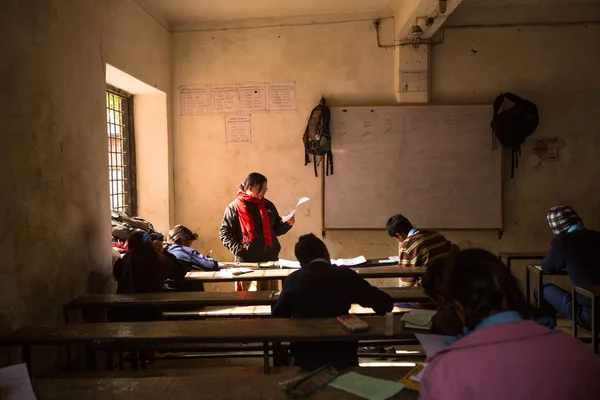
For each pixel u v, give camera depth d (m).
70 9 3.09
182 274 3.47
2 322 2.40
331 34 4.98
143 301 2.87
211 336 2.15
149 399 1.62
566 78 4.90
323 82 5.01
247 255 4.23
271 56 5.03
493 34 4.91
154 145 4.98
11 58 2.50
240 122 5.09
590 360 1.02
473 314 1.12
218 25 5.04
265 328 2.25
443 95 4.97
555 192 4.98
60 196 2.96
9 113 2.48
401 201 5.01
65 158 3.02
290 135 5.07
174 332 2.23
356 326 2.17
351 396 1.58
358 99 5.00
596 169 4.95
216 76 5.08
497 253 5.03
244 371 2.51
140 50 4.28
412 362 3.46
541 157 4.96
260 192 4.29
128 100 4.87
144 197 5.00
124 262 3.22
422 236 3.60
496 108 4.86
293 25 5.00
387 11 4.90
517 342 1.03
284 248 5.16
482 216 4.98
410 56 4.87
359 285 2.47
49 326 2.39
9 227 2.47
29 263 2.63
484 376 1.00
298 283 2.45
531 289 5.09
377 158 4.98
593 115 4.92
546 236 5.02
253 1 4.57
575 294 3.25
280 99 5.05
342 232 5.11
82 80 3.25
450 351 1.08
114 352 3.46
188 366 3.31
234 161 5.12
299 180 5.10
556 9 4.87
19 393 1.54
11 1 2.51
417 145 4.96
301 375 1.79
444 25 4.91
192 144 5.14
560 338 1.05
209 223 5.19
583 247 3.30
